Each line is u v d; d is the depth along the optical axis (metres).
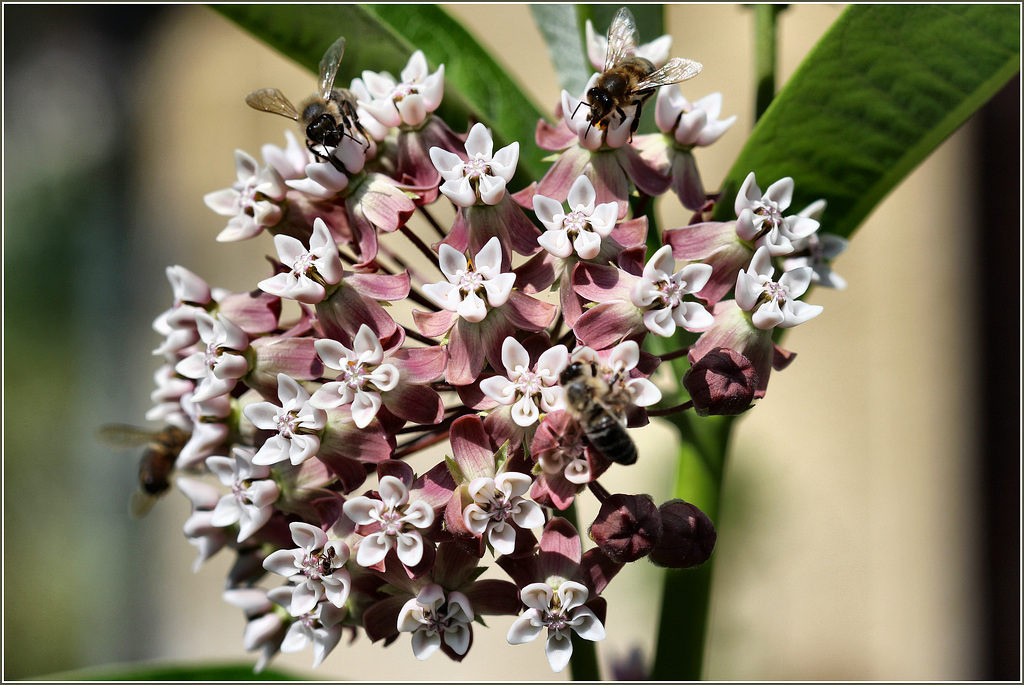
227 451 0.36
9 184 1.01
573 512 0.34
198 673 0.38
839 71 0.35
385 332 0.34
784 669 0.71
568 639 0.33
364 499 0.33
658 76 0.35
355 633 0.36
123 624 0.87
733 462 0.66
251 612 0.36
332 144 0.34
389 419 0.33
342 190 0.35
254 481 0.34
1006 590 0.73
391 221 0.34
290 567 0.34
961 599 0.75
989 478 0.75
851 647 0.74
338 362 0.33
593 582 0.33
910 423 0.78
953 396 0.77
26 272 0.97
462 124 0.35
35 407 0.94
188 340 0.35
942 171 0.79
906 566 0.76
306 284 0.34
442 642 0.33
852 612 0.75
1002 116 0.76
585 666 0.36
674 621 0.37
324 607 0.34
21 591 0.87
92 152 1.03
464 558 0.33
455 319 0.34
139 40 1.05
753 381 0.33
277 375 0.34
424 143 0.35
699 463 0.37
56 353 0.96
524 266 0.34
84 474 0.94
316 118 0.35
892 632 0.74
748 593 0.71
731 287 0.34
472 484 0.33
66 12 1.07
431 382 0.34
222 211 0.35
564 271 0.34
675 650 0.37
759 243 0.34
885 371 0.79
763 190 0.36
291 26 0.36
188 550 0.89
